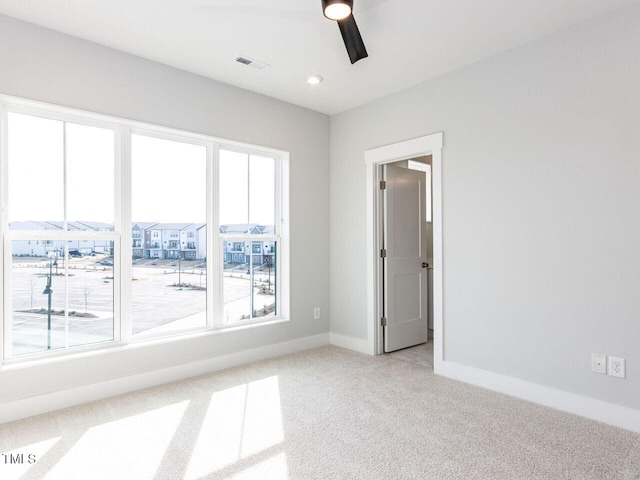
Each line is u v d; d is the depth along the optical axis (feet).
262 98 12.25
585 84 8.16
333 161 14.12
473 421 7.98
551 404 8.67
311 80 11.10
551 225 8.70
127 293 9.84
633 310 7.59
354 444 7.09
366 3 7.50
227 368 11.34
